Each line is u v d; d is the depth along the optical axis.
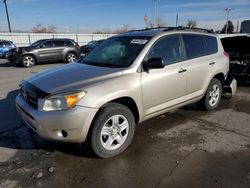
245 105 5.76
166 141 3.89
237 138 4.00
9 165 3.23
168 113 5.14
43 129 3.05
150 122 4.67
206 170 3.10
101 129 3.22
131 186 2.81
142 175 3.01
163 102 4.03
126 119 3.48
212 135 4.11
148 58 3.76
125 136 3.52
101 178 2.96
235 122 4.70
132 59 3.69
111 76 3.40
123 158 3.40
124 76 3.46
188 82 4.41
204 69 4.73
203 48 4.88
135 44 3.95
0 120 4.83
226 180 2.90
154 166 3.20
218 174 3.01
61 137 3.08
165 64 4.01
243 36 7.78
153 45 3.88
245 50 7.87
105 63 3.92
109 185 2.83
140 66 3.64
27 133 4.22
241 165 3.20
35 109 3.15
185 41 4.46
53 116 2.96
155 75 3.76
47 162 3.30
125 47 4.03
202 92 4.86
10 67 14.40
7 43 20.53
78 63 4.28
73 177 2.98
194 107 5.52
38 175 3.01
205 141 3.88
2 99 6.38
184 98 4.44
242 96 6.55
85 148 3.64
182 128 4.39
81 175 3.02
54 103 3.00
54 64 15.89
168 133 4.18
